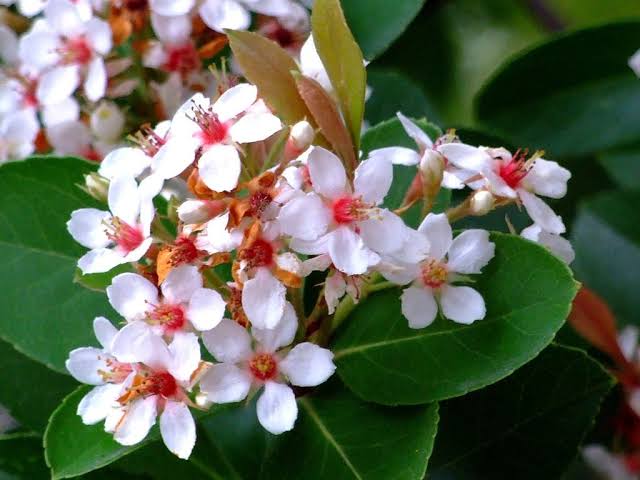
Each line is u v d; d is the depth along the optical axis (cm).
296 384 18
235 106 18
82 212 19
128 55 23
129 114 23
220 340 18
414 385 19
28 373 22
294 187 18
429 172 19
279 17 24
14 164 21
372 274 19
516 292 19
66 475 19
